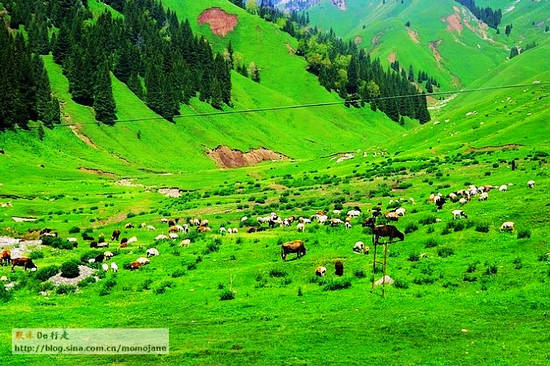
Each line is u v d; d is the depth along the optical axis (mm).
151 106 196500
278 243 48938
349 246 45156
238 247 49844
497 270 32594
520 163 80875
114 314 32312
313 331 24703
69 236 68812
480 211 48094
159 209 93375
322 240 48625
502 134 108062
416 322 24922
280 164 167000
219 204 93688
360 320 26125
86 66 181500
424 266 36281
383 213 61531
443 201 55594
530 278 30266
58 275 43156
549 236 36625
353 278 35969
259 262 43938
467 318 25047
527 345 20656
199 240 57438
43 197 101688
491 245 37906
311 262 40750
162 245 56312
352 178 107125
